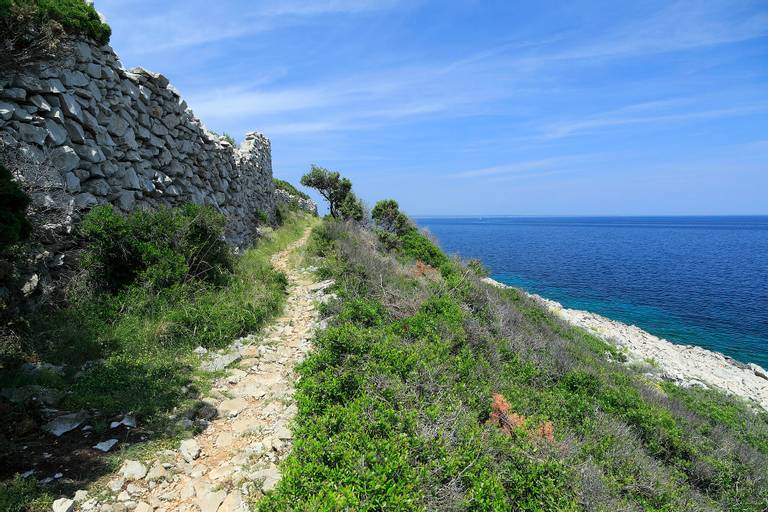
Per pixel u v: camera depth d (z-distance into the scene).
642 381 13.78
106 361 5.97
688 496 6.62
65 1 7.70
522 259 61.16
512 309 14.52
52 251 6.86
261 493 3.89
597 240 104.94
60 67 6.95
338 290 10.40
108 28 8.72
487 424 5.60
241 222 16.59
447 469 4.01
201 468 4.23
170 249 8.60
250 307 8.78
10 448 3.92
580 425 7.48
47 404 4.73
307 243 17.00
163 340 6.89
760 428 11.87
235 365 6.70
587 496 4.87
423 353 6.66
